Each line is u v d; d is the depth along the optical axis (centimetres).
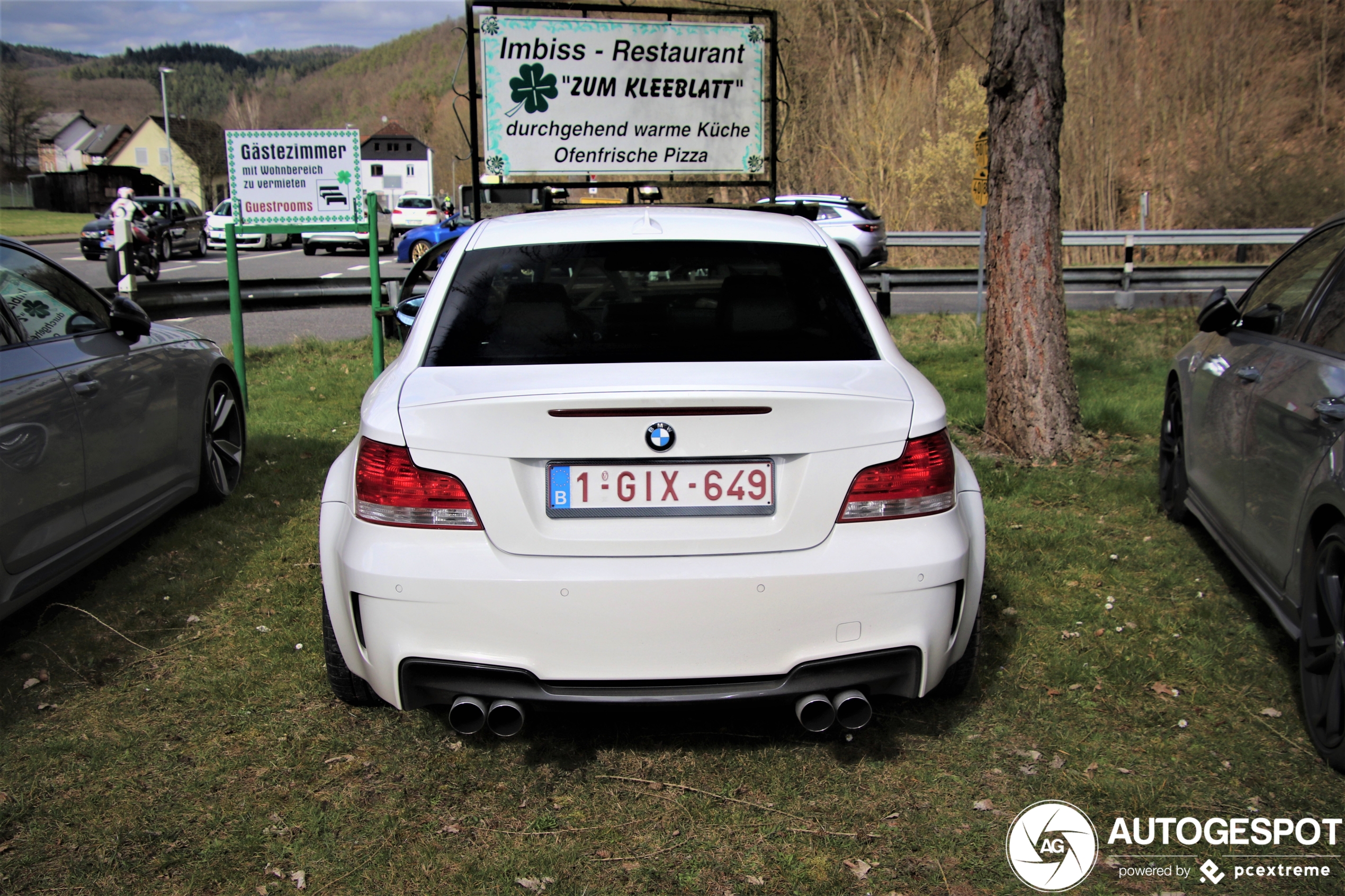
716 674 244
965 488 290
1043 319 600
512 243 315
